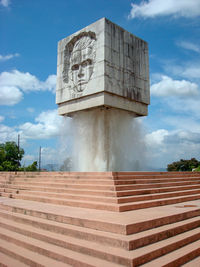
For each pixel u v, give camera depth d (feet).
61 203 28.30
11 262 17.97
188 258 16.71
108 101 50.08
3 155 115.24
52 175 40.78
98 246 16.44
